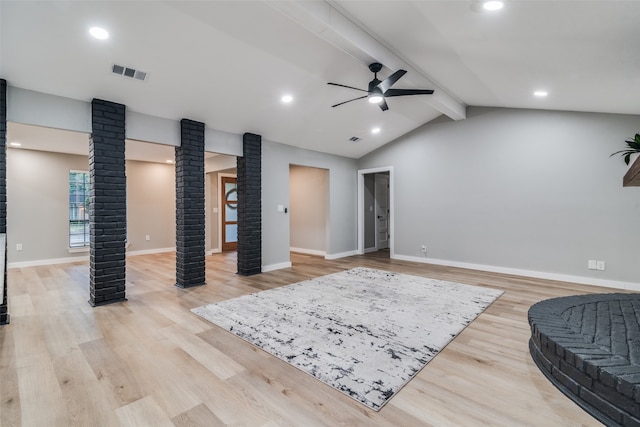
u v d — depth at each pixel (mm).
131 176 7242
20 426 1590
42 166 5949
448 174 5676
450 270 5297
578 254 4406
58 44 2625
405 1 2328
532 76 3301
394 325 2869
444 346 2455
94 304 3445
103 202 3492
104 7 2338
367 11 2572
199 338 2627
